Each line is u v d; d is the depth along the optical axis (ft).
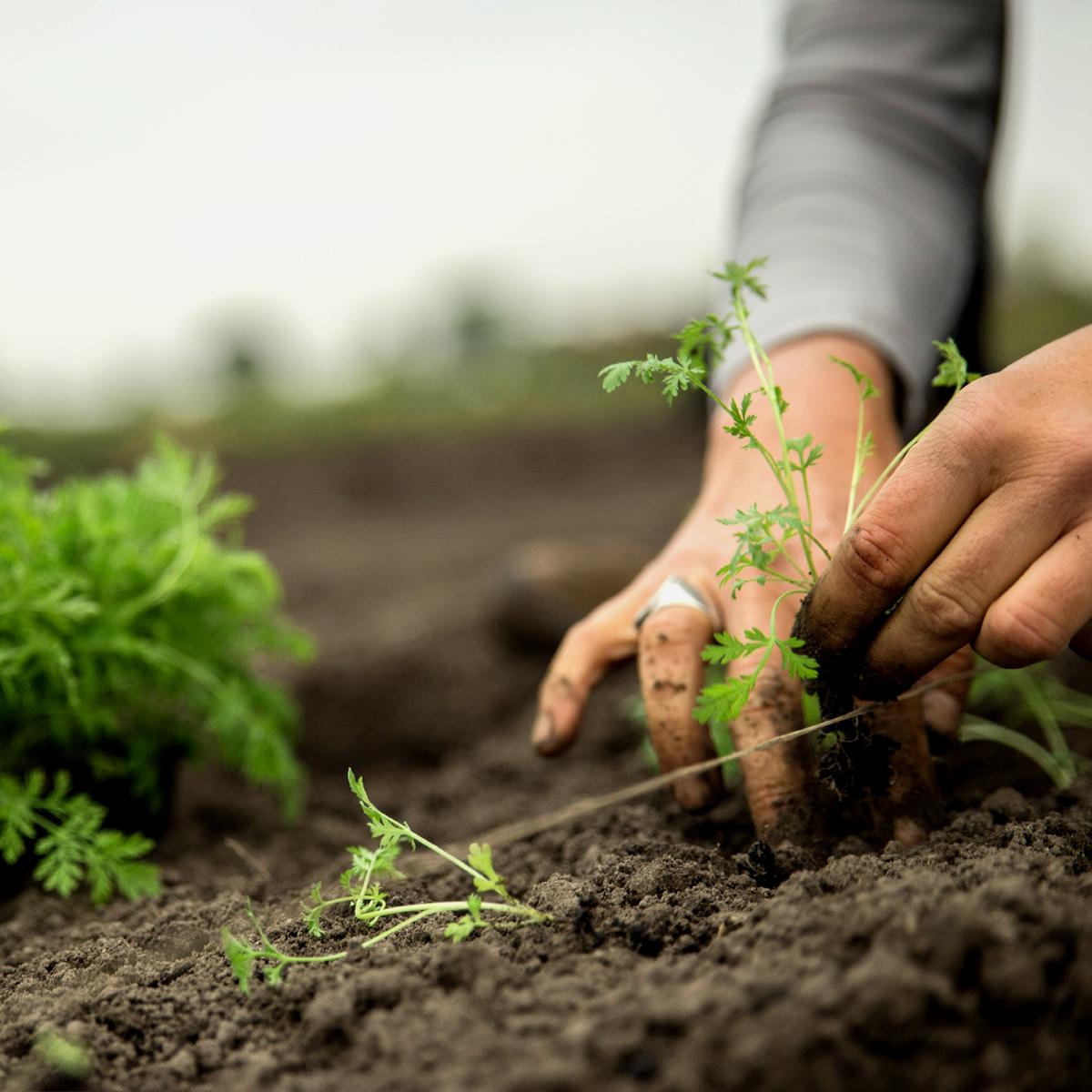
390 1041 1.50
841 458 1.85
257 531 7.38
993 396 1.54
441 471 9.06
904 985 1.45
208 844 2.08
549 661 3.07
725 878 1.68
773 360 1.95
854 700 1.68
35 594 1.86
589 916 1.64
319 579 5.11
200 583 2.00
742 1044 1.44
